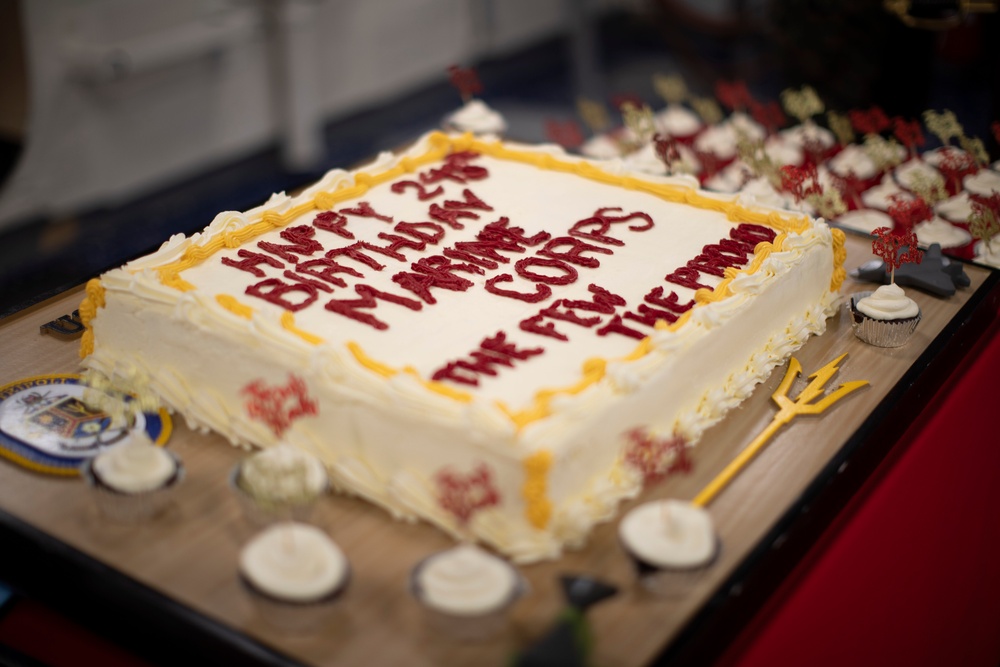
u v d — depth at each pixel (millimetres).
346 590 1707
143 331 2258
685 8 6684
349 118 6480
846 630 1996
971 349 2750
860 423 2205
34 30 4695
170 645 1754
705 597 1734
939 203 3371
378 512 1971
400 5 6629
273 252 2498
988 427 2676
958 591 2414
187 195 5441
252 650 1657
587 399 1885
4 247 4848
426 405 1863
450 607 1627
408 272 2426
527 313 2256
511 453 1770
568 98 6797
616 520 1925
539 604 1751
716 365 2211
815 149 3537
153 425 2191
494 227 2666
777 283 2363
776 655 1837
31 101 4809
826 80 4750
